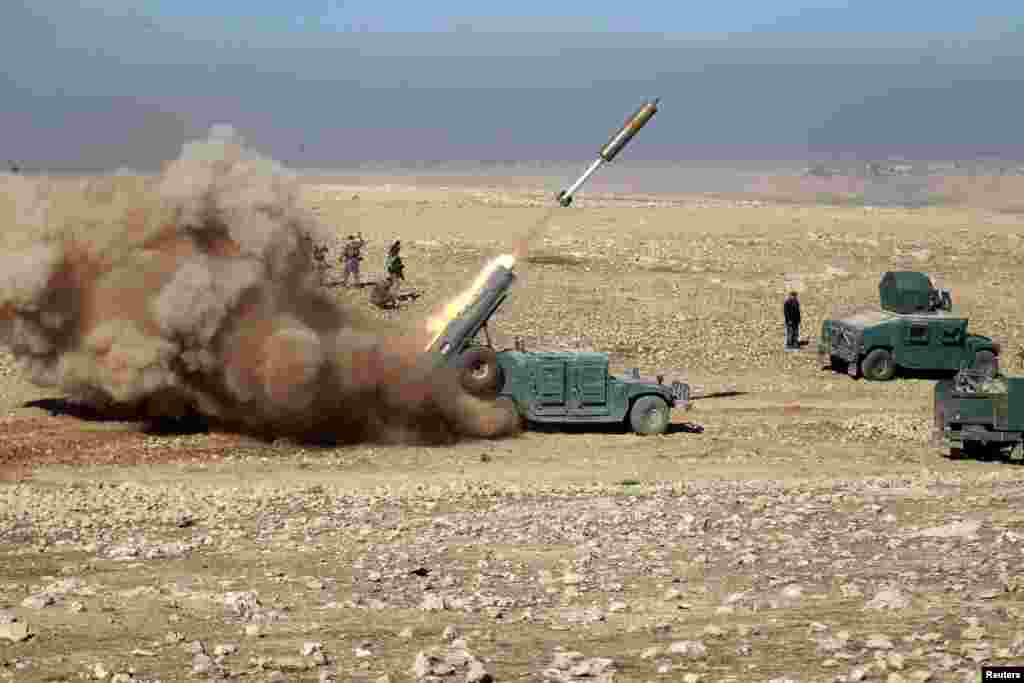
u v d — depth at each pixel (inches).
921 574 1419.8
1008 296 4367.6
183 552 1630.2
